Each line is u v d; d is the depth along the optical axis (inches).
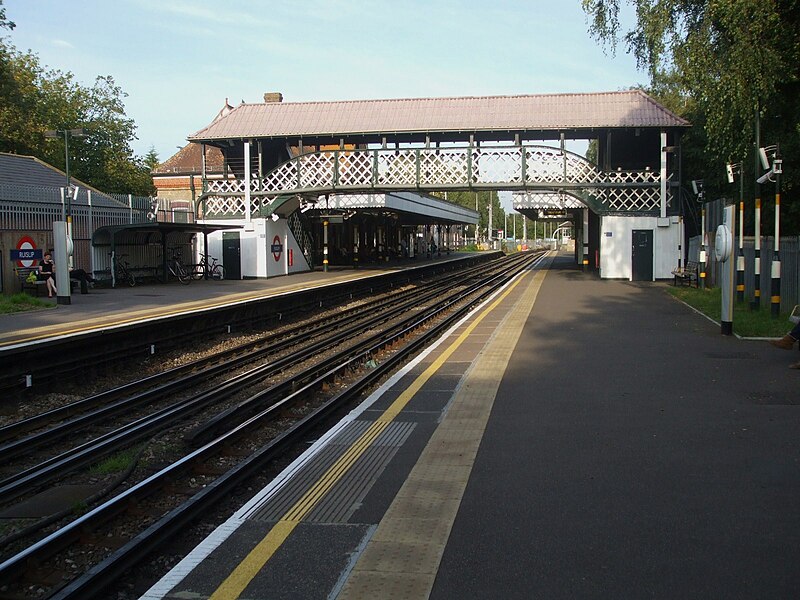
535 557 169.8
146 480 255.3
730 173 725.3
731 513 194.7
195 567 168.2
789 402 315.9
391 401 333.4
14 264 844.0
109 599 179.9
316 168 1211.2
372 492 215.8
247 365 548.1
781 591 152.2
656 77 693.3
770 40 596.4
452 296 1032.8
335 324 769.6
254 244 1218.0
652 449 253.0
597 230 1475.1
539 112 1178.6
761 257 708.7
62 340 467.5
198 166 2036.2
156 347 581.3
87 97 1987.0
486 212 5132.9
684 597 150.3
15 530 236.5
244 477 262.4
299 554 173.9
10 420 392.5
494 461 243.0
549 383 366.6
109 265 1021.8
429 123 1184.8
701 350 454.6
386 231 2198.6
